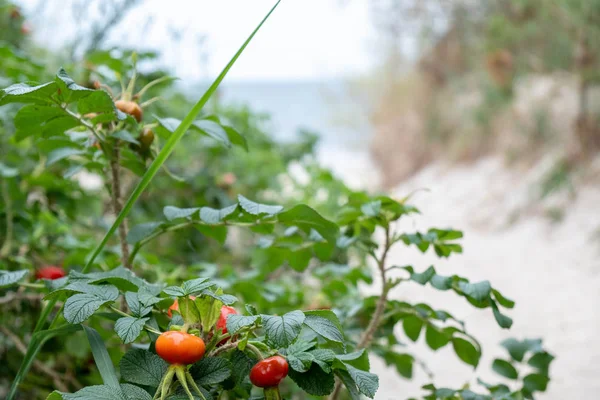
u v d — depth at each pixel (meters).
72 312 0.52
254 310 0.54
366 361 0.57
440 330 0.74
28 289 0.87
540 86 4.26
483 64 4.18
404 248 3.40
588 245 3.15
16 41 1.48
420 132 6.07
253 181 1.80
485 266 3.22
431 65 5.64
